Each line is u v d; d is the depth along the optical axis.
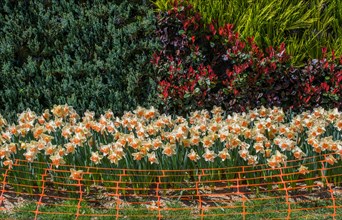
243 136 7.93
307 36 9.32
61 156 7.45
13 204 7.39
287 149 7.43
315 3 9.43
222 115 8.91
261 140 7.57
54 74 9.21
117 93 8.98
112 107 8.95
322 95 8.84
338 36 9.27
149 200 7.45
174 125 7.94
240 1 9.38
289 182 7.58
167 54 9.18
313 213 7.20
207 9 9.32
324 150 7.46
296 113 8.84
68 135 7.66
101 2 9.46
